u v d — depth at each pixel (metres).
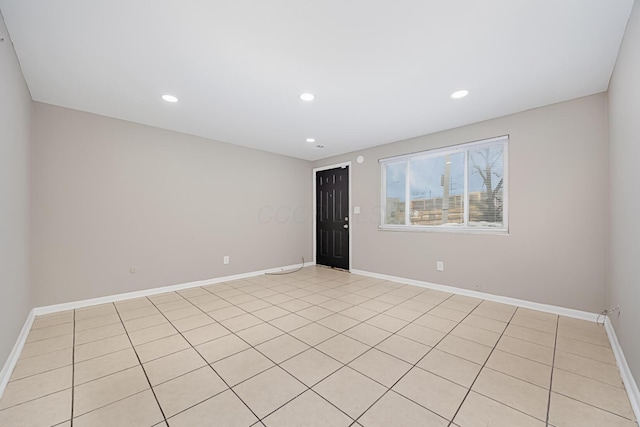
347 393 1.58
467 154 3.51
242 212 4.52
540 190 2.91
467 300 3.30
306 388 1.62
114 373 1.77
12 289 1.96
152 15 1.57
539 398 1.54
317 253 5.62
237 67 2.14
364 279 4.42
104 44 1.84
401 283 4.15
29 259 2.60
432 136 3.81
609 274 2.42
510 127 3.11
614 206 2.18
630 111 1.68
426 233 3.88
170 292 3.67
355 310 2.96
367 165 4.65
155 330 2.44
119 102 2.79
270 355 2.01
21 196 2.28
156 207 3.57
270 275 4.73
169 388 1.62
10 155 1.91
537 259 2.94
